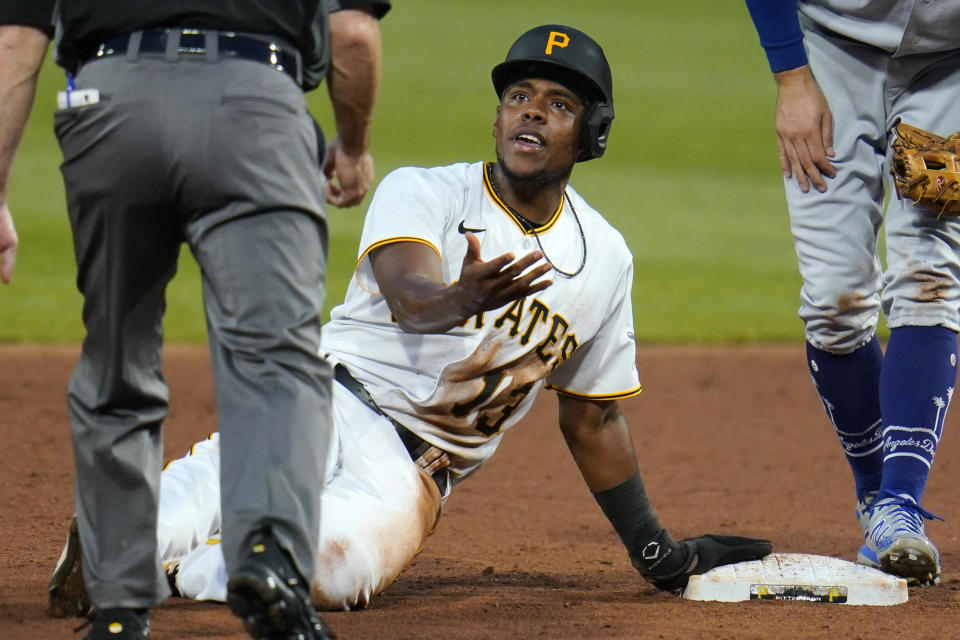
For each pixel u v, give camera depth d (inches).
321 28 378.9
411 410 493.0
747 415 1119.0
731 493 831.1
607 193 2375.7
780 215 2255.2
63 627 424.2
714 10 4768.7
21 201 1991.9
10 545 584.7
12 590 483.2
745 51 4121.6
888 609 491.2
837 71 569.3
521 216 487.8
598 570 583.5
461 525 701.9
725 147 2910.9
